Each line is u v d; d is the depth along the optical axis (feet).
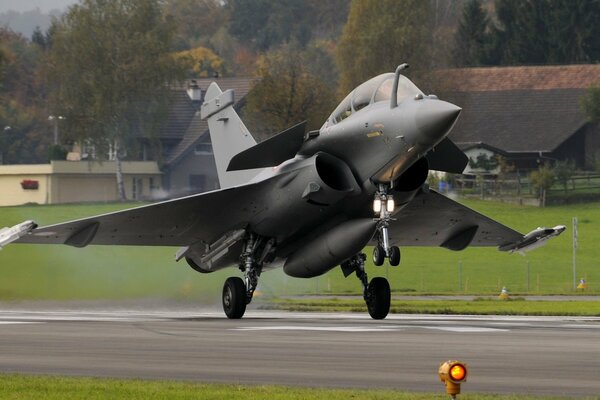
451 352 181.88
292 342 197.67
